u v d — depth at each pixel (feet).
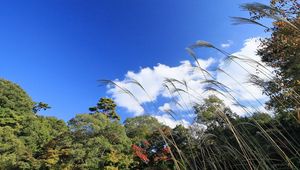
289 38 27.81
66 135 60.49
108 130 60.44
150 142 45.88
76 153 56.18
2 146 69.62
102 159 56.08
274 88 12.28
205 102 14.30
